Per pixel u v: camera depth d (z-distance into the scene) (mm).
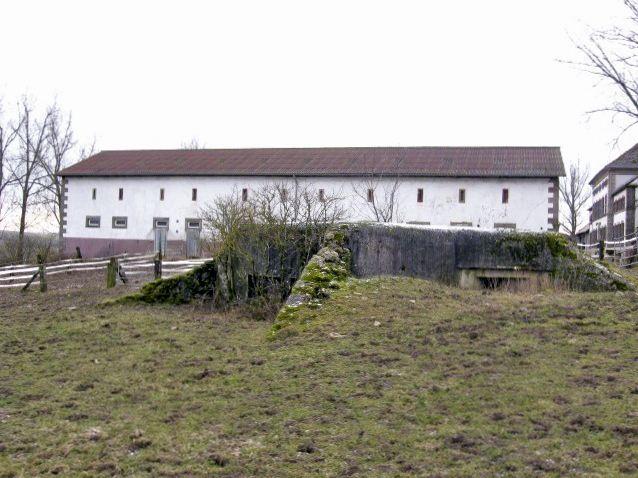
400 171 41750
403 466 5715
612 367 7793
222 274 14828
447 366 8297
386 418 6812
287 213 15898
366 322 10609
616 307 10594
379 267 13984
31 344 11406
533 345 8859
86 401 8023
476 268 14398
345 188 42406
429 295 12297
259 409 7328
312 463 5906
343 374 8289
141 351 10461
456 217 41156
